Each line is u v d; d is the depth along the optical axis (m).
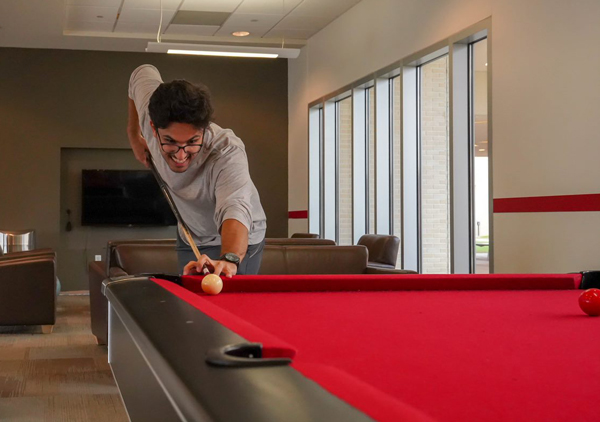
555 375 0.92
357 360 1.03
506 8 4.92
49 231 9.19
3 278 5.46
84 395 3.57
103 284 1.69
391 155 7.21
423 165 6.63
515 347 1.14
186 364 0.76
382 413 0.60
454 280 2.03
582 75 4.19
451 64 5.67
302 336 1.25
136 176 9.55
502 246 4.98
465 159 5.70
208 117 2.23
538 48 4.59
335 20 8.20
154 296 1.39
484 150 7.19
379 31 7.03
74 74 9.29
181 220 2.58
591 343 1.18
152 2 7.44
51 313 5.55
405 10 6.47
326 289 1.97
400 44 6.58
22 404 3.38
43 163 9.18
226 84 9.81
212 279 1.83
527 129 4.70
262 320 1.44
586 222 4.15
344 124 8.55
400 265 6.73
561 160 4.37
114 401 3.45
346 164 8.54
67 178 9.46
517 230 4.81
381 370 0.96
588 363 1.01
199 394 0.64
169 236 9.79
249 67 9.89
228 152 2.47
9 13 7.46
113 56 9.41
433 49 5.98
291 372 0.72
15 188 9.09
